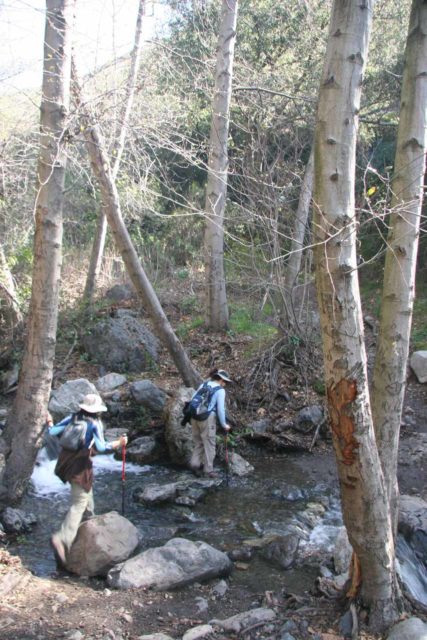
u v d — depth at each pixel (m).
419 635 4.14
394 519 4.65
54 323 7.04
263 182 9.55
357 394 3.91
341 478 4.20
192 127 14.15
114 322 12.04
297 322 10.80
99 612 4.88
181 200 18.19
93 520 5.98
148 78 8.38
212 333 12.73
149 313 9.77
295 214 10.39
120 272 16.52
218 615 4.98
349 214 3.72
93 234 17.17
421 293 15.03
